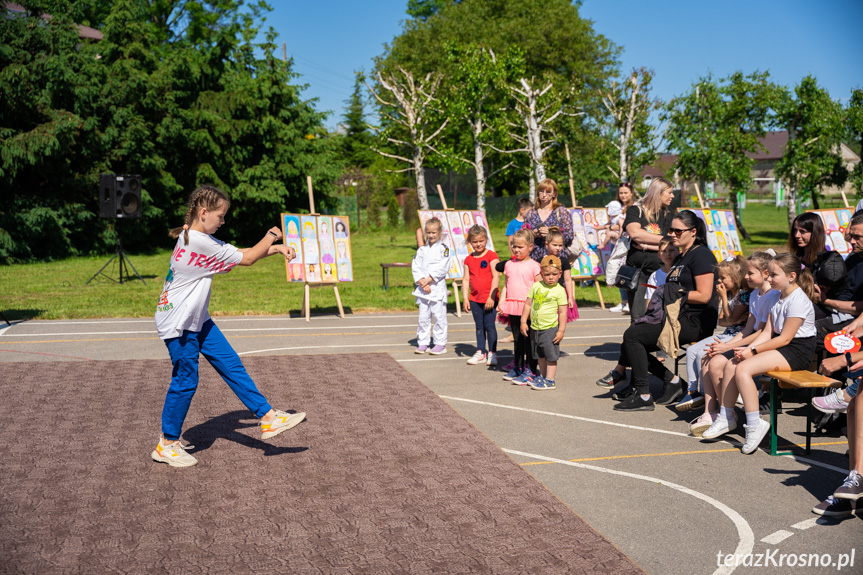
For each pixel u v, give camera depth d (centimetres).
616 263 978
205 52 3141
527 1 4416
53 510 416
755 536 395
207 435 554
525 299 731
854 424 444
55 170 2397
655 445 552
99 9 3841
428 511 419
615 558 364
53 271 1947
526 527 399
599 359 870
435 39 4409
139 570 348
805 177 2756
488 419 613
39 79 2267
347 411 623
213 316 1184
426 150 2914
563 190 3738
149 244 2775
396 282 1695
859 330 536
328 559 360
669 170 2867
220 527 396
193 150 2889
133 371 755
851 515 422
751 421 532
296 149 3041
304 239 1177
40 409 613
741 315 641
